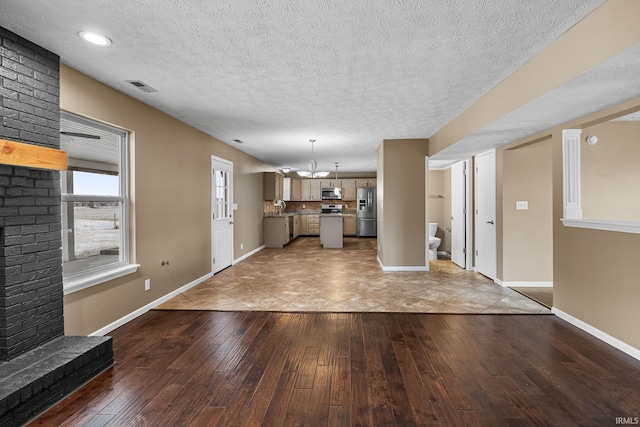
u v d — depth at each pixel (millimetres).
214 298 4270
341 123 4688
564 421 1852
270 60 2652
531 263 4734
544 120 3252
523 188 4695
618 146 3590
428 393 2135
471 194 5805
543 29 2189
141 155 3668
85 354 2254
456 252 6551
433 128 5023
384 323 3391
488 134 3910
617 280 2764
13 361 2117
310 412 1947
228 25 2133
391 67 2789
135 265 3502
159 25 2129
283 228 8930
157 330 3203
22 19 2043
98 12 1978
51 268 2445
